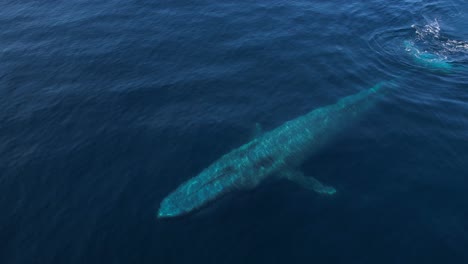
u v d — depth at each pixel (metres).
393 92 27.09
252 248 17.06
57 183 20.56
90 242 17.39
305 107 26.14
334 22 37.66
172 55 32.84
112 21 39.12
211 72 30.23
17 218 18.64
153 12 40.59
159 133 23.94
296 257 16.66
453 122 24.23
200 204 18.89
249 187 20.09
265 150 21.78
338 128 23.75
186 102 26.89
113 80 29.77
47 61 32.75
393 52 32.31
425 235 17.48
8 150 22.97
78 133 24.25
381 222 18.12
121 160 21.92
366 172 20.95
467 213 18.48
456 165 21.14
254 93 27.64
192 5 41.78
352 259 16.55
